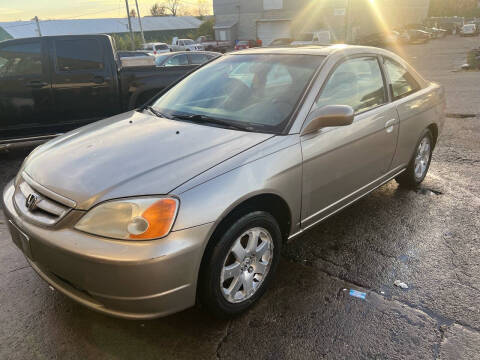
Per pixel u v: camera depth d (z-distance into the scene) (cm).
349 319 251
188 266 206
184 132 272
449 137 648
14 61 560
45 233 213
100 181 219
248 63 340
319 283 287
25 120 581
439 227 366
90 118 622
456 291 277
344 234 355
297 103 279
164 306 207
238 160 233
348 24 3127
